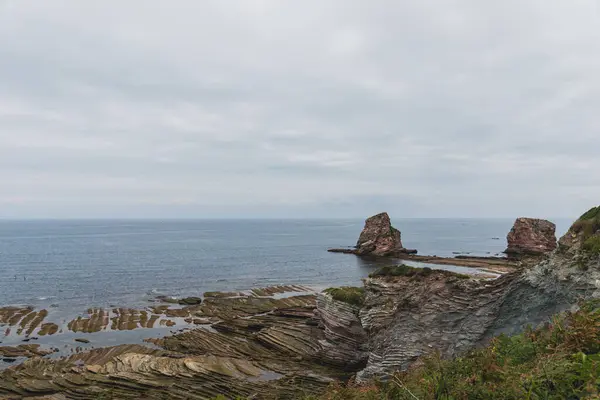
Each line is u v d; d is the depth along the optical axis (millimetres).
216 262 111688
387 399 9898
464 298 23938
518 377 7344
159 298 63188
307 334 38062
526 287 20453
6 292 68062
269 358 35125
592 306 11805
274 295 67000
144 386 28609
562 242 19031
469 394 7758
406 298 27234
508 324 20859
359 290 35531
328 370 32156
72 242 189125
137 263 108375
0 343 40375
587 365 6656
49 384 28594
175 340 40094
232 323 45656
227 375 30453
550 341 9805
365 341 32031
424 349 24344
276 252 140500
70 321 48719
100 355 34969
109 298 63500
